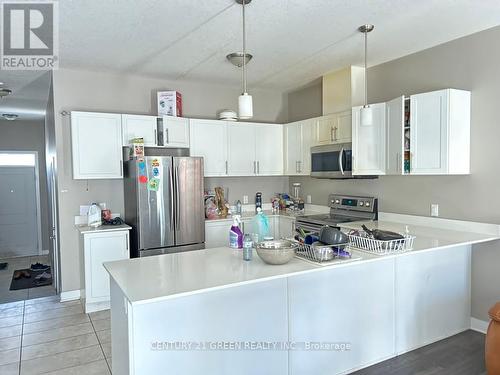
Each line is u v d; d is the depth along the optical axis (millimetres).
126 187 4246
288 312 2246
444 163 2975
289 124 5027
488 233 3062
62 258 4145
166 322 1884
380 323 2633
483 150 3072
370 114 3125
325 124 4352
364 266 2539
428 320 2900
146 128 4188
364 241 2674
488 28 3006
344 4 2541
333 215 4590
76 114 3854
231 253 2588
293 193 5527
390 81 3852
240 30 2975
